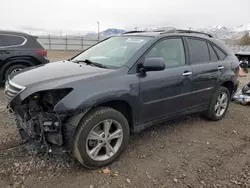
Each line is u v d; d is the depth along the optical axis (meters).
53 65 3.80
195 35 4.63
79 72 3.29
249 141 4.30
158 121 3.95
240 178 3.18
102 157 3.22
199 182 3.04
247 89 6.82
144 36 4.05
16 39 7.81
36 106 2.97
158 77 3.71
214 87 4.84
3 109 5.33
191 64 4.33
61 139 2.91
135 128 3.62
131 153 3.63
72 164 3.26
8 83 3.41
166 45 4.03
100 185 2.88
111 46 4.20
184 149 3.84
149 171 3.20
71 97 2.85
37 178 2.94
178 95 4.09
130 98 3.37
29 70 3.61
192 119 5.18
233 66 5.23
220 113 5.21
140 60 3.59
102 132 3.19
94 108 3.12
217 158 3.64
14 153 3.43
